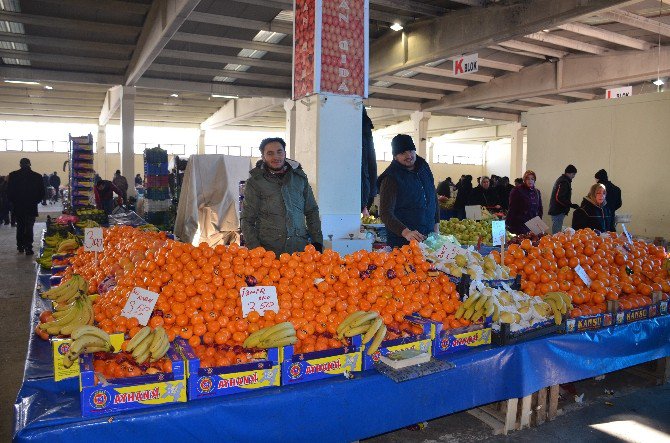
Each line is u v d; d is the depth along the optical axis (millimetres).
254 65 14922
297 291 2629
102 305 2617
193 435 2094
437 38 11516
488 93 18219
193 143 33250
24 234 10039
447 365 2611
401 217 4242
